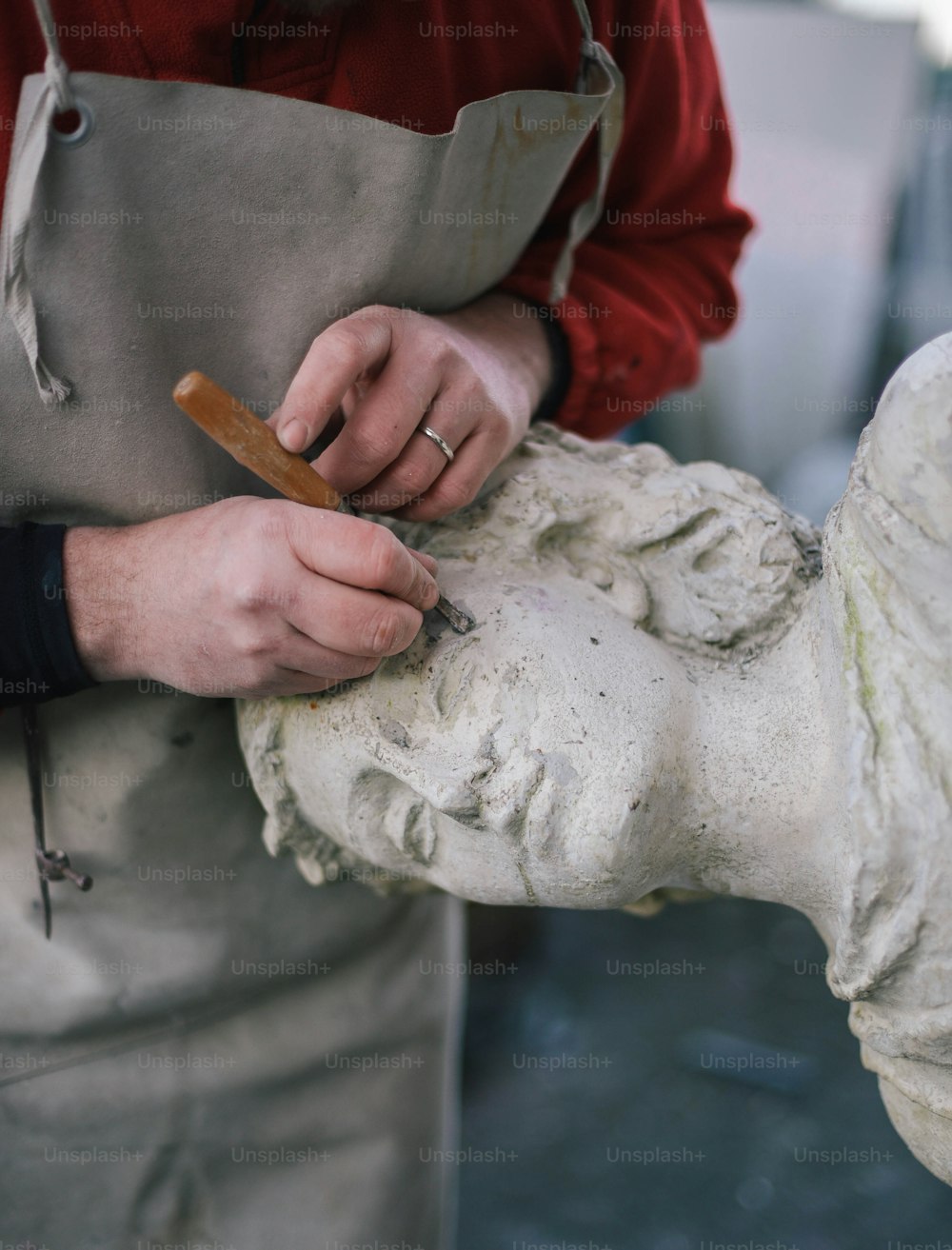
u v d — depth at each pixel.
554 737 0.64
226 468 0.77
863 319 2.88
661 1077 1.92
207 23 0.67
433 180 0.70
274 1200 1.00
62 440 0.72
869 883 0.59
